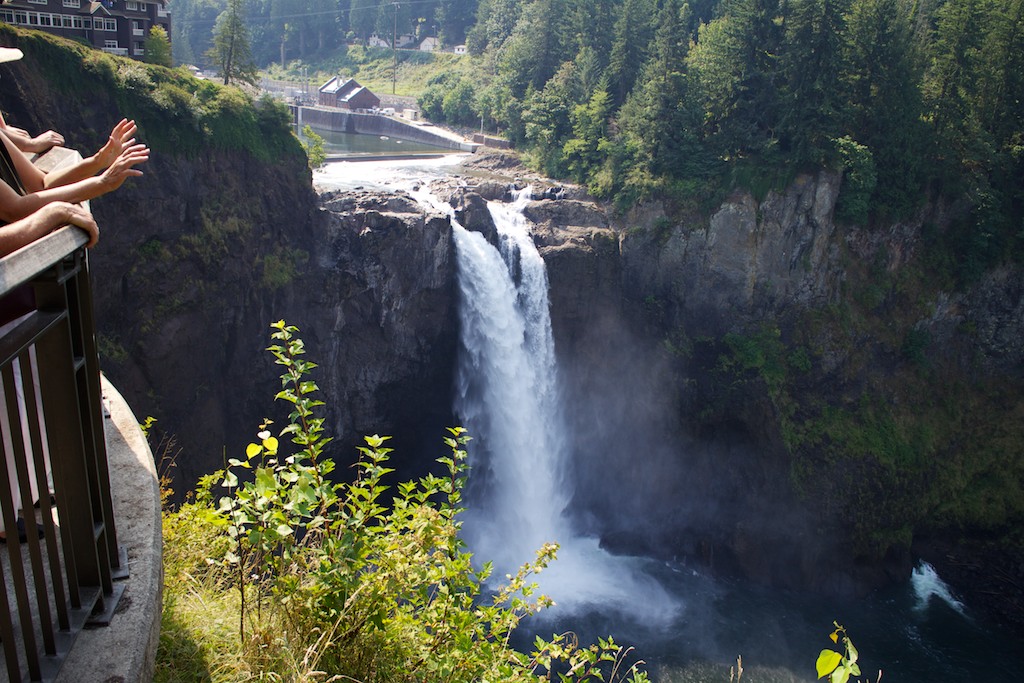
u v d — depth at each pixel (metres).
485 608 8.55
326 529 8.23
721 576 45.75
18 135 7.68
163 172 34.44
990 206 50.22
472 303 43.53
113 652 5.17
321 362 40.09
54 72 31.66
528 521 47.00
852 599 44.50
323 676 7.38
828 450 46.91
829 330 48.44
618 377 48.97
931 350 51.06
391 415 43.03
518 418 46.34
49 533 4.90
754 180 47.88
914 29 59.44
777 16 50.47
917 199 49.69
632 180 49.44
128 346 33.53
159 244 34.34
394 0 127.50
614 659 8.92
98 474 5.41
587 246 47.25
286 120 40.06
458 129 81.50
